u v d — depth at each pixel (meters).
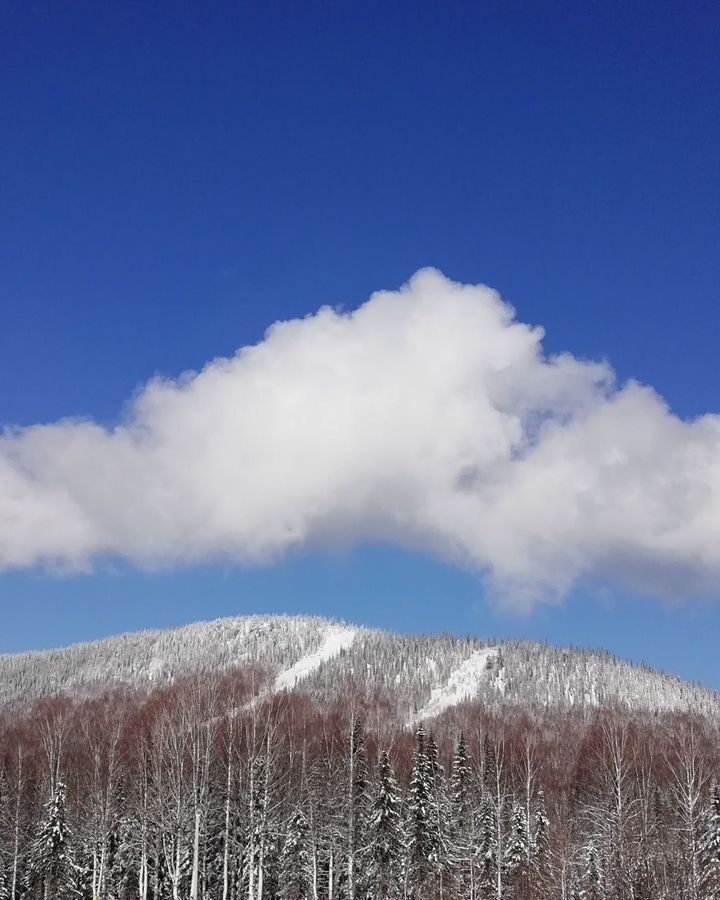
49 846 70.69
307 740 96.06
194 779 68.62
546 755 120.62
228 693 138.62
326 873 80.56
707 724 160.62
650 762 100.12
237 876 77.56
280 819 79.12
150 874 77.75
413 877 73.88
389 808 74.12
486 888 77.06
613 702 197.38
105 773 85.44
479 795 90.25
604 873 72.69
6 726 116.44
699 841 70.81
